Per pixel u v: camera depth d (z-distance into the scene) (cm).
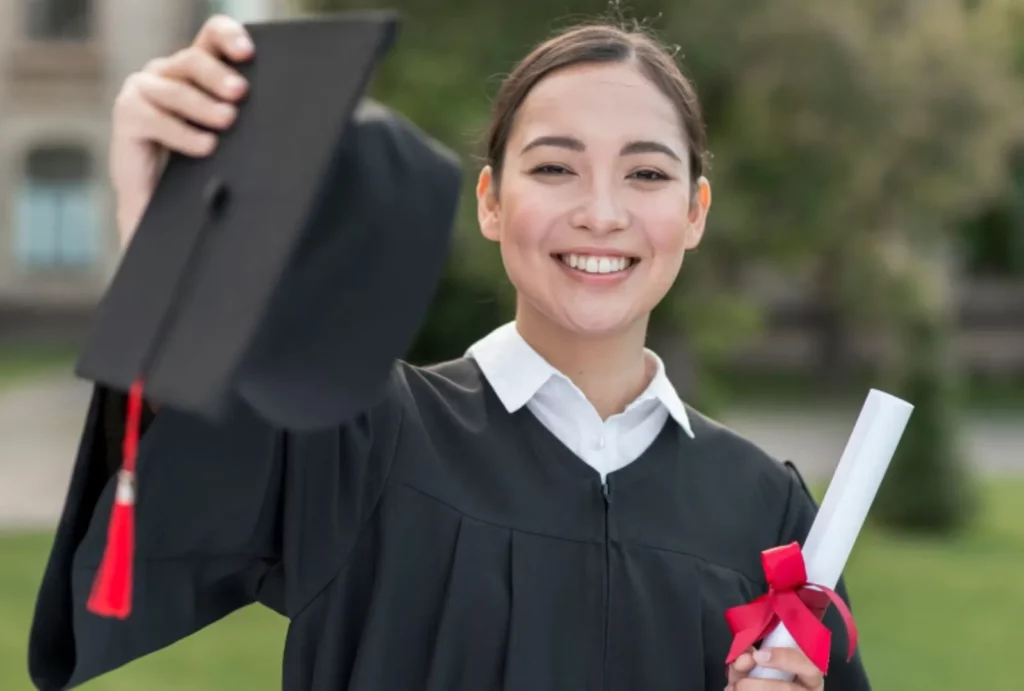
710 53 796
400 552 178
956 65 888
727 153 858
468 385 195
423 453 184
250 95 137
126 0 2247
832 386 1880
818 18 814
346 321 135
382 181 136
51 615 155
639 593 185
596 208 178
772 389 1834
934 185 954
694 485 197
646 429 197
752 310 930
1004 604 773
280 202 128
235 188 133
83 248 2322
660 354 899
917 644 689
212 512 161
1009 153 1748
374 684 173
